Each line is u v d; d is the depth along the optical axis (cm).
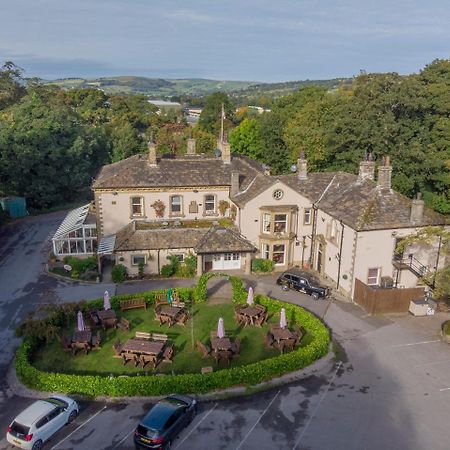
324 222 4344
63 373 2728
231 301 3825
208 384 2559
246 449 2156
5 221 6400
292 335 3025
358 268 3822
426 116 5925
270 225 4450
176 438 2219
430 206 5769
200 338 3203
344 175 4800
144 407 2453
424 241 3822
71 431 2273
